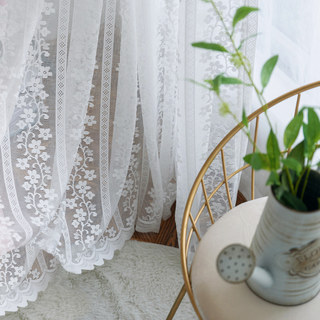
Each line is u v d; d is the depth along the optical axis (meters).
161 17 1.30
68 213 1.40
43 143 1.27
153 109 1.36
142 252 1.53
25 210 1.35
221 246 0.90
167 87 1.39
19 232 1.35
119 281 1.45
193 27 1.18
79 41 1.19
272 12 1.33
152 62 1.31
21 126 1.24
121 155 1.39
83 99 1.24
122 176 1.42
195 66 1.23
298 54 1.29
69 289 1.43
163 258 1.52
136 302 1.40
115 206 1.45
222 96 1.27
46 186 1.32
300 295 0.78
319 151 1.30
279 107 1.42
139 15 1.25
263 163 0.67
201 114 1.29
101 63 1.27
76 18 1.17
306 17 1.23
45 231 1.38
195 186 1.00
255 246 0.76
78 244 1.43
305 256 0.71
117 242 1.52
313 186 0.71
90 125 1.32
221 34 1.21
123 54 1.28
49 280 1.44
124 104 1.33
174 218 1.64
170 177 1.56
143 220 1.58
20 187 1.31
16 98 1.19
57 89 1.21
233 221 0.95
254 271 0.75
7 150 1.25
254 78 1.46
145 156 1.48
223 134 1.33
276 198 0.69
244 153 1.38
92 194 1.39
